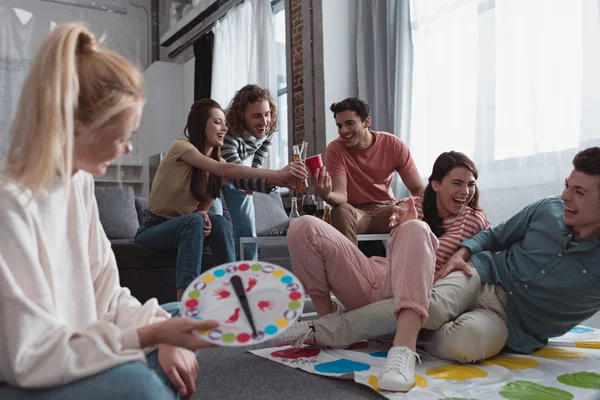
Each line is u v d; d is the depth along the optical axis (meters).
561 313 1.76
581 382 1.49
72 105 0.80
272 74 5.53
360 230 2.90
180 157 2.79
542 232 1.78
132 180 7.68
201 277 0.92
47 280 0.83
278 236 2.61
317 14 4.58
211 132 2.81
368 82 4.35
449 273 1.83
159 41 8.33
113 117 0.83
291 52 4.98
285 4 5.03
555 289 1.71
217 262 2.77
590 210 1.59
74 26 0.84
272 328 0.82
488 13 3.39
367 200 3.02
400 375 1.42
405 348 1.50
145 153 7.62
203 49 6.88
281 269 0.92
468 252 1.90
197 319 0.84
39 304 0.78
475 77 3.55
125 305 1.05
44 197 0.85
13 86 7.30
